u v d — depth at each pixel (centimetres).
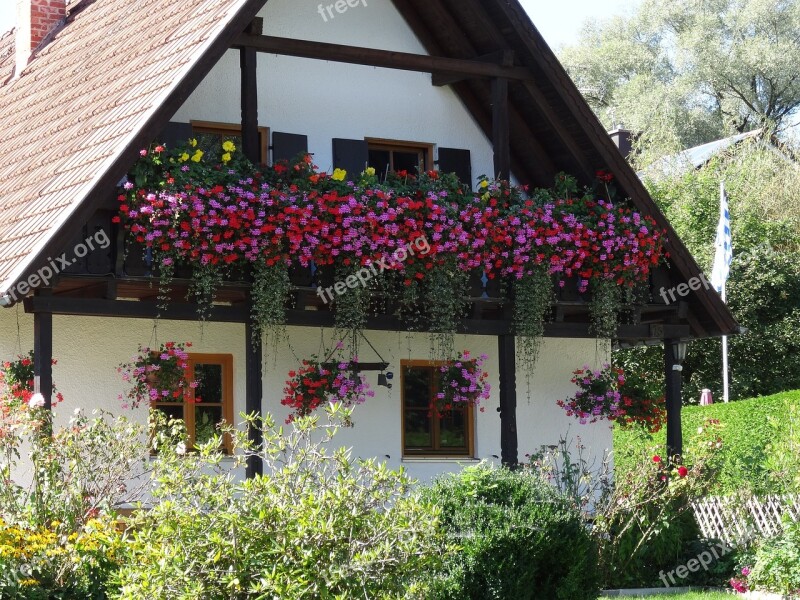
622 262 1431
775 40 4550
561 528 943
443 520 926
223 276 1216
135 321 1344
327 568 711
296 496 749
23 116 1622
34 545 831
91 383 1308
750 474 1611
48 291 1148
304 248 1227
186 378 1322
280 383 1417
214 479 754
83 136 1285
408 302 1298
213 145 1403
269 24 1460
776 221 3069
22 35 1870
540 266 1373
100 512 932
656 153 3375
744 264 2852
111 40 1559
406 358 1506
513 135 1542
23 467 1216
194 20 1316
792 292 2853
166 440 960
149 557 720
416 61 1358
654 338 1580
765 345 2811
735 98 4609
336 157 1471
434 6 1488
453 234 1303
